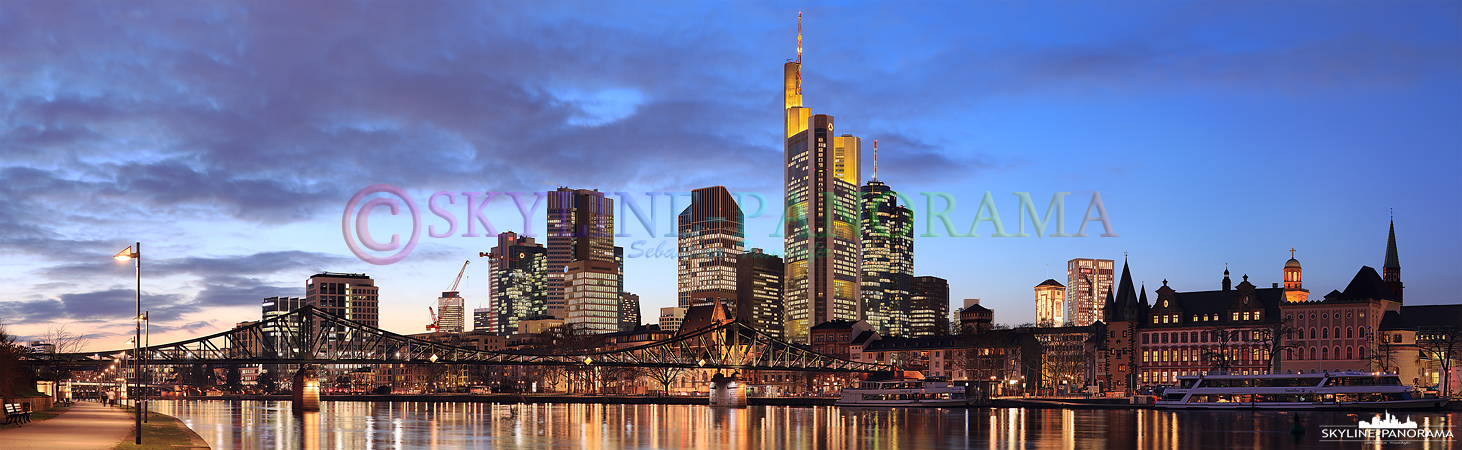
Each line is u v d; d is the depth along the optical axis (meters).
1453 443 118.06
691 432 143.50
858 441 125.44
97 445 84.12
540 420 178.75
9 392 170.75
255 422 164.88
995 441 123.38
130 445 85.25
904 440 126.50
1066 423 157.62
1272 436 127.94
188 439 102.19
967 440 125.38
